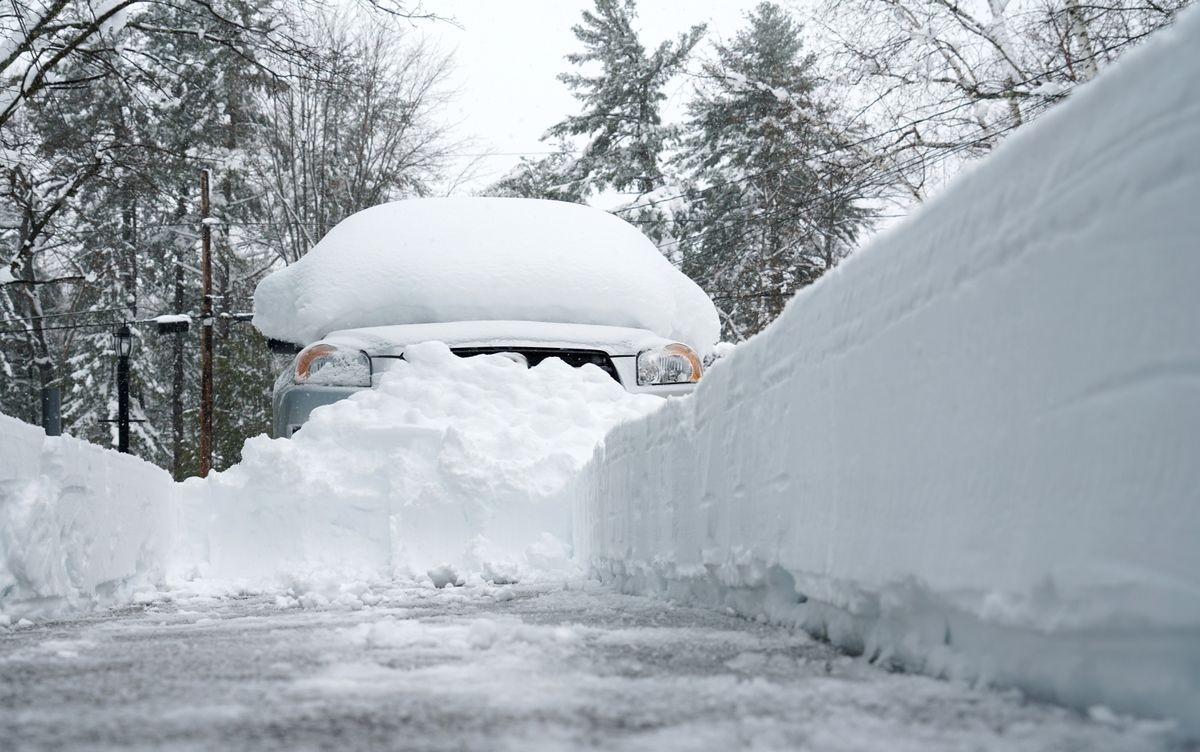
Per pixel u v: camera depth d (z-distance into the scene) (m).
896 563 2.46
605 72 44.75
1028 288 1.94
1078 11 17.16
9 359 39.72
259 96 37.34
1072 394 1.79
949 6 19.59
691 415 4.53
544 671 2.59
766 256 34.31
